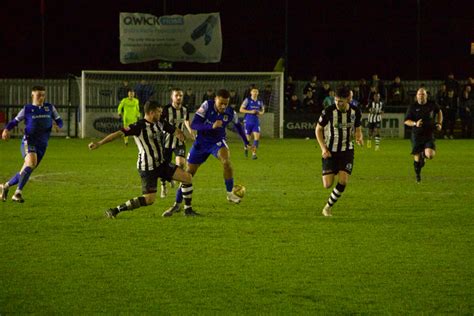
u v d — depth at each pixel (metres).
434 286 10.49
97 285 10.50
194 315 9.20
